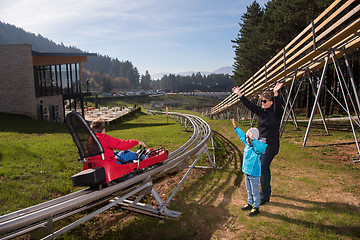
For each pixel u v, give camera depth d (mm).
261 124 4715
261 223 4109
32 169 6887
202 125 14508
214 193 5559
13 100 23078
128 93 152125
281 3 31109
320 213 4324
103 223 4430
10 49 22406
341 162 7316
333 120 19078
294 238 3676
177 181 6504
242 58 44156
